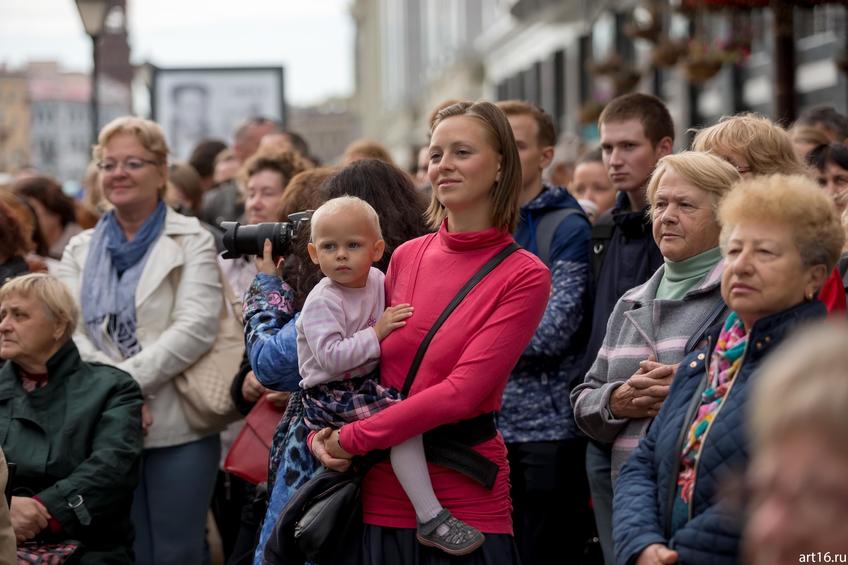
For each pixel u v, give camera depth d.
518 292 5.89
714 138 7.05
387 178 7.00
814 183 5.09
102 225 9.68
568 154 16.28
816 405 2.63
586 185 11.91
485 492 5.99
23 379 8.50
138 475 8.41
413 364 5.91
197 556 9.27
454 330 5.88
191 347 9.12
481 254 6.02
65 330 8.45
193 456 9.24
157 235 9.51
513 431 8.25
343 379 6.04
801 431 2.66
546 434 8.22
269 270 7.00
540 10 49.72
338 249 6.03
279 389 6.62
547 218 8.66
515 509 8.30
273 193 10.66
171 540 9.20
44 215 13.52
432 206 6.61
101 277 9.41
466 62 69.19
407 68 101.25
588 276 8.43
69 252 9.78
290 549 6.06
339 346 5.95
